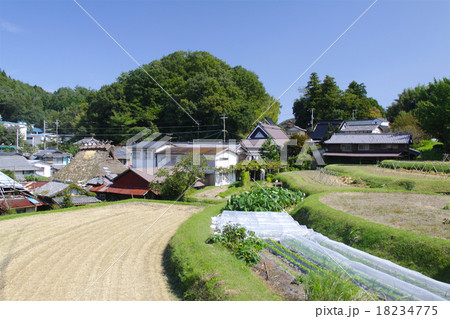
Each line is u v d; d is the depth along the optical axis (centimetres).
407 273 579
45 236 1112
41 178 3144
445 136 2738
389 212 986
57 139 5216
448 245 619
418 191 1334
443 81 2856
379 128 3900
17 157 3077
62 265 830
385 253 703
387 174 1866
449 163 2006
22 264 839
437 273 588
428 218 891
